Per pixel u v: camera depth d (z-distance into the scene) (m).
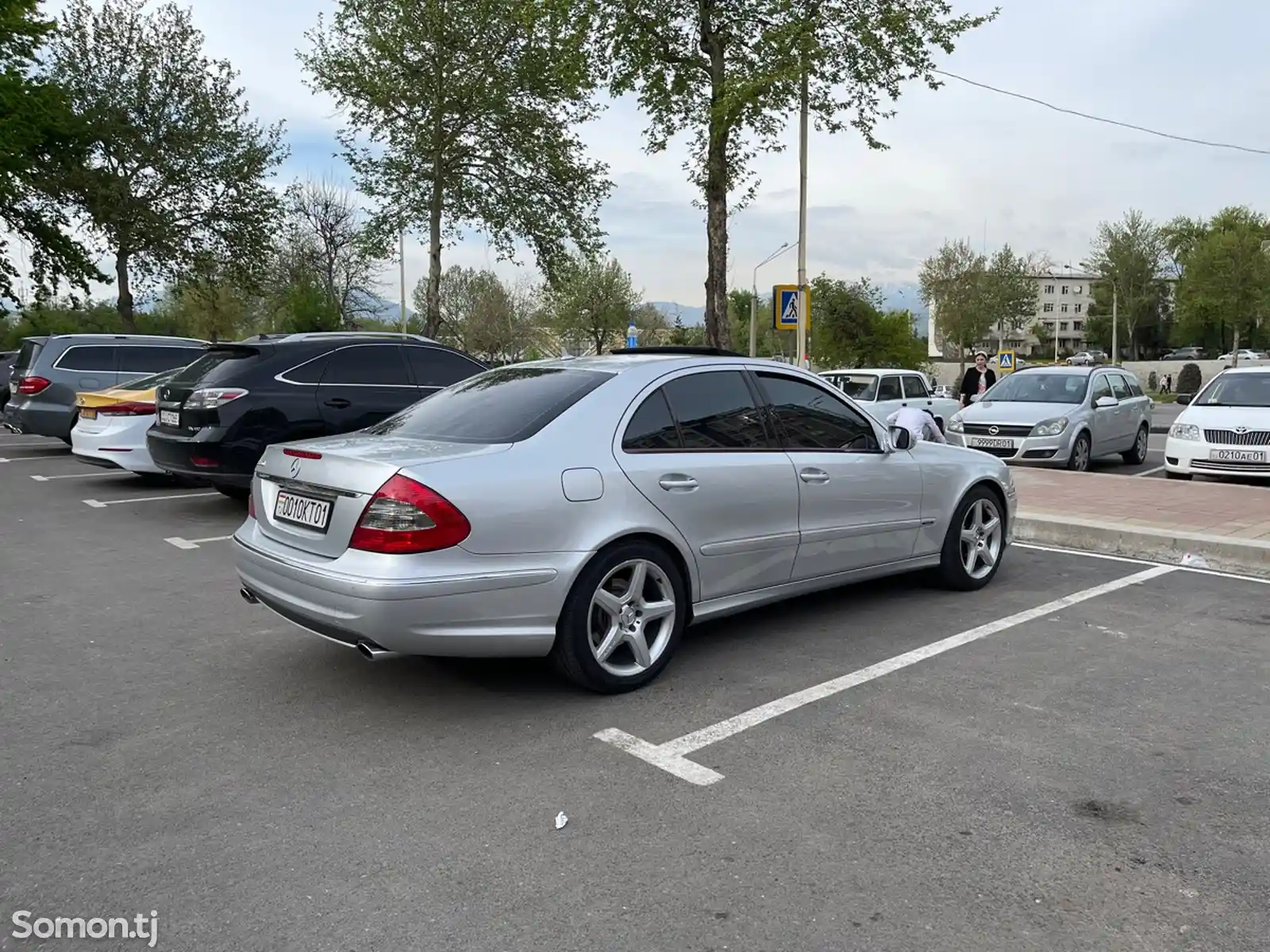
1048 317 126.19
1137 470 14.62
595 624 4.42
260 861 2.99
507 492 4.05
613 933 2.61
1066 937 2.60
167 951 2.54
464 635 3.98
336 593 3.91
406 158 25.42
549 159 25.80
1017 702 4.36
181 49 29.86
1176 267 75.94
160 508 10.12
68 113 27.86
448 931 2.62
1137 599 6.25
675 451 4.71
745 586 5.00
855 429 5.71
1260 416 11.64
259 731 4.03
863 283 48.84
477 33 24.39
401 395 9.66
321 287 35.59
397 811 3.32
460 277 52.75
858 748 3.84
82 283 30.72
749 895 2.79
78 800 3.40
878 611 5.94
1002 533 6.68
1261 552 7.00
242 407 8.73
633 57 16.70
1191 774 3.61
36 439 19.03
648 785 3.52
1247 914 2.71
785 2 15.56
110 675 4.76
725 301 17.11
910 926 2.64
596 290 50.09
